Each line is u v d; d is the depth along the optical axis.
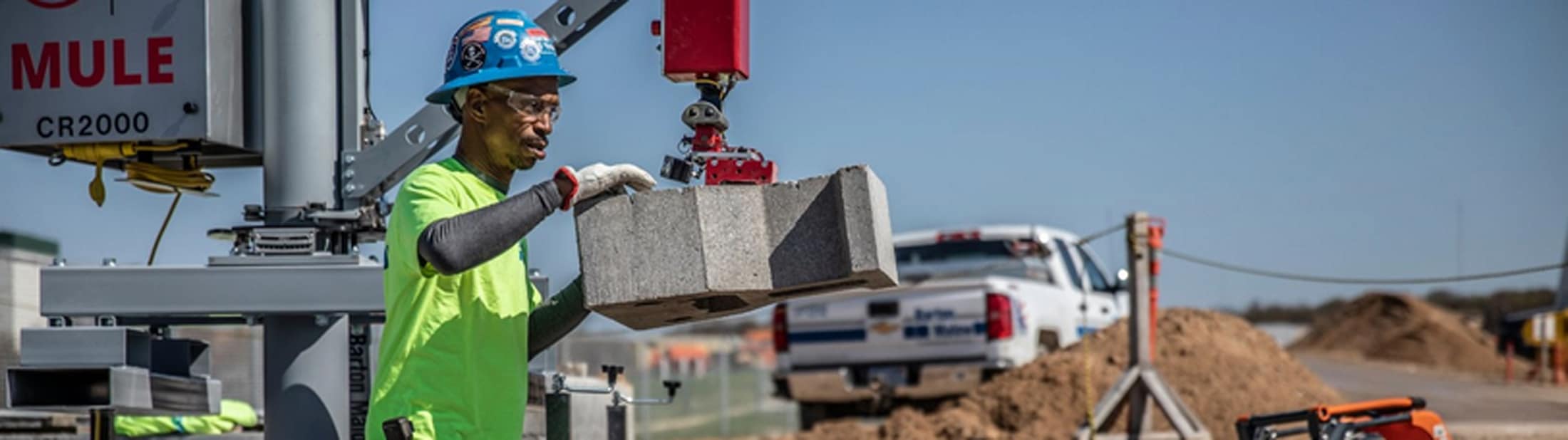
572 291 5.22
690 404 34.19
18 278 11.51
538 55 4.98
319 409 6.66
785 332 18.11
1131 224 13.48
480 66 4.93
